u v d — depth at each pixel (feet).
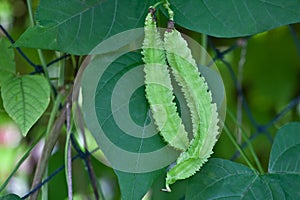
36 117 3.13
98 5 2.95
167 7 2.85
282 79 4.31
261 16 3.00
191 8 2.99
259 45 4.30
